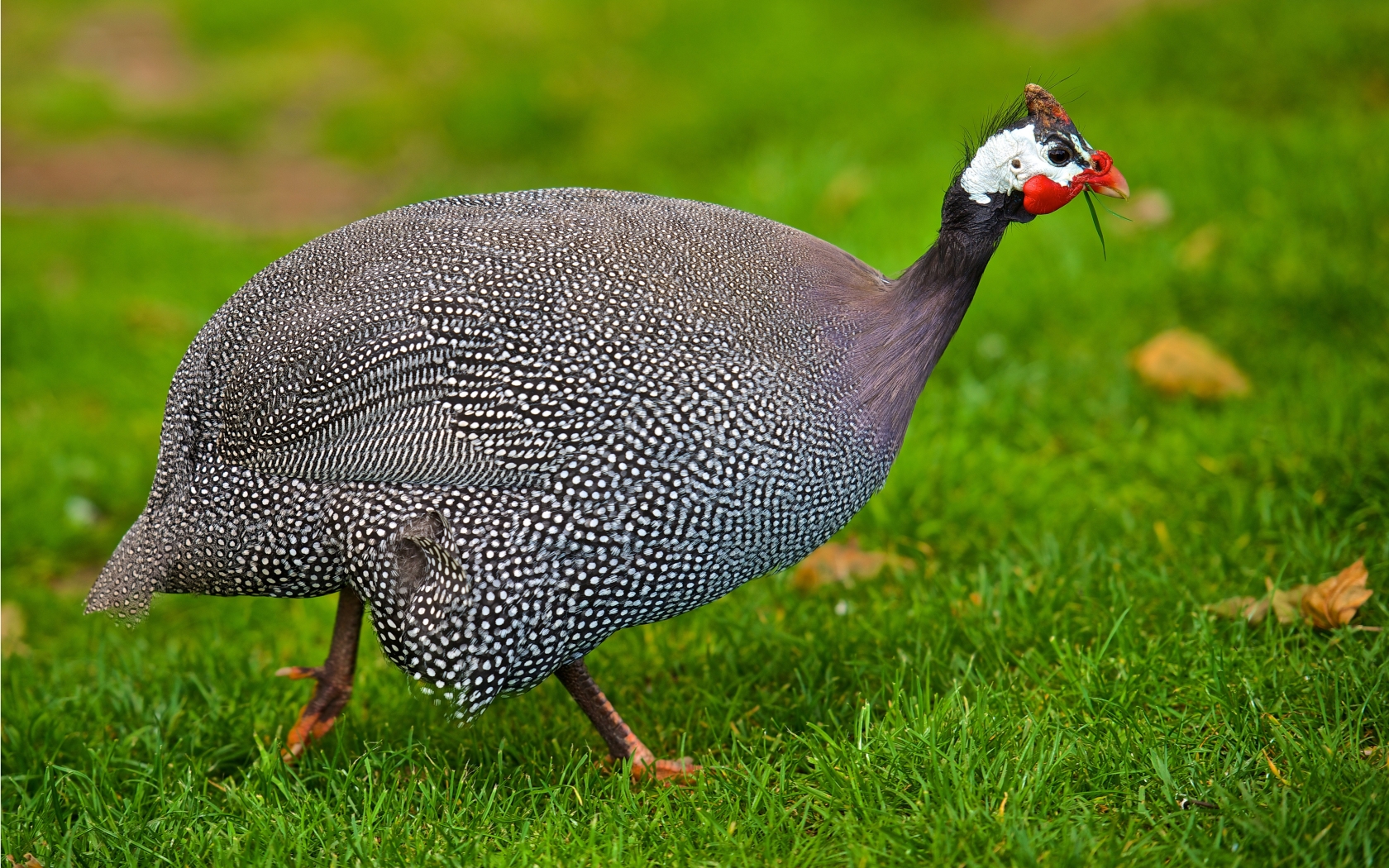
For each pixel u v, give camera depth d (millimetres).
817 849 4246
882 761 4680
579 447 4648
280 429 4820
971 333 8812
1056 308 8953
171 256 13430
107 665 6516
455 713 4855
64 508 8492
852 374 4996
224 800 5203
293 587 4965
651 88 16750
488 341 4707
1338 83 12031
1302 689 4938
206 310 11672
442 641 4672
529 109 16703
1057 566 6180
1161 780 4426
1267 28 12867
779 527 4898
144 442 9219
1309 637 5375
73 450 9125
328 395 4773
